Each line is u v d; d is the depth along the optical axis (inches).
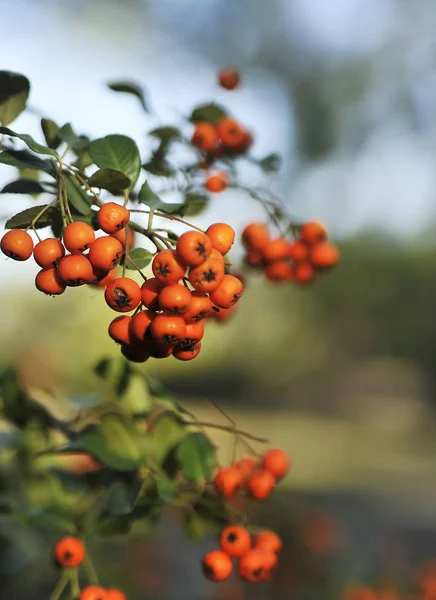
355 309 897.5
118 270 89.4
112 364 93.8
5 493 105.7
